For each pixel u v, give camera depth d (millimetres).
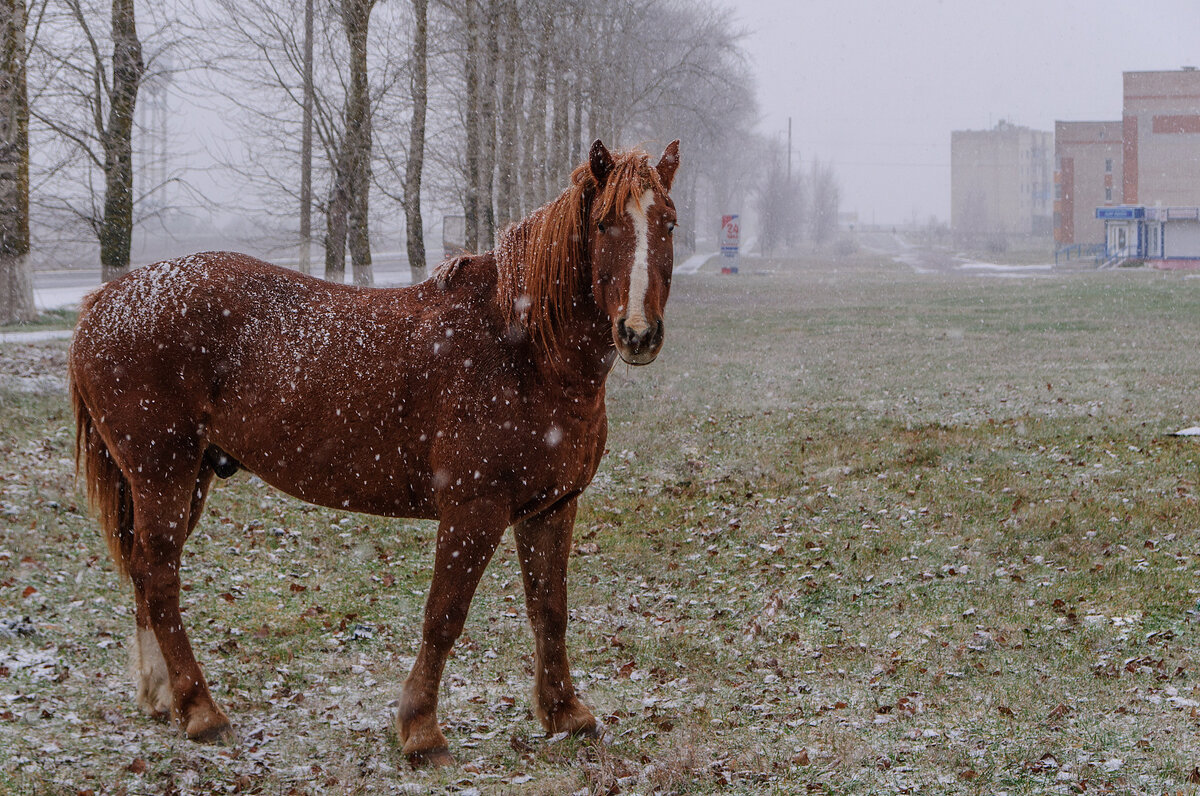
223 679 5531
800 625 6715
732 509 9469
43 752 4402
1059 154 81438
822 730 5051
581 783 4434
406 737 4641
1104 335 23875
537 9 31359
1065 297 36000
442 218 31672
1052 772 4539
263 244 31984
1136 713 5164
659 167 4422
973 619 6688
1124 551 7965
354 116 24672
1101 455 11156
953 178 132125
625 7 36188
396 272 43188
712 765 4605
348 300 4852
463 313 4555
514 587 7352
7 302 20422
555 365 4348
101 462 5121
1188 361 18750
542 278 4309
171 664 4859
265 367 4734
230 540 8070
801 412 14484
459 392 4434
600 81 34406
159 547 4875
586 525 9062
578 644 6336
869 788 4402
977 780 4461
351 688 5555
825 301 37719
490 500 4434
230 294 4875
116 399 4859
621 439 12547
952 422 13453
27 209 20531
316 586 7242
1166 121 69125
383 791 4301
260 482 9938
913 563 7859
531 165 32812
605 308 4180
